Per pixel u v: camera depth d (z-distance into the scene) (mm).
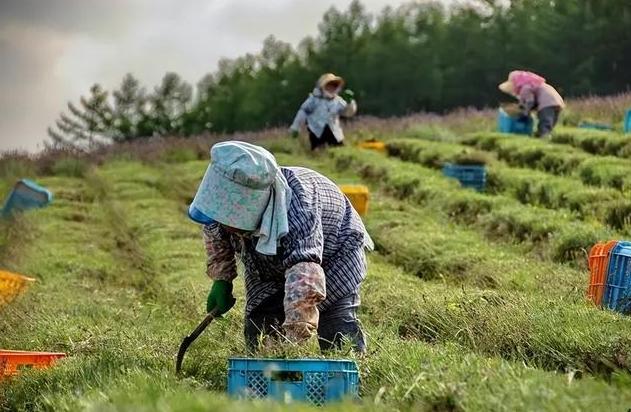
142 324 13242
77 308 14938
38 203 25766
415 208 25875
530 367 8773
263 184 8758
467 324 11523
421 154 33875
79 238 24422
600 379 8570
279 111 71750
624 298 12828
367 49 70688
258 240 9039
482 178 27875
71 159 39000
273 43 74375
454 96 70000
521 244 20422
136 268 21031
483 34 70000
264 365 8062
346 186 24750
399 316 13164
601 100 44031
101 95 71688
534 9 70062
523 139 32750
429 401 7551
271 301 9617
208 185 8906
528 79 35938
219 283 9766
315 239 8977
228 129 72375
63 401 8297
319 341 9516
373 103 69625
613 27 66812
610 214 21297
